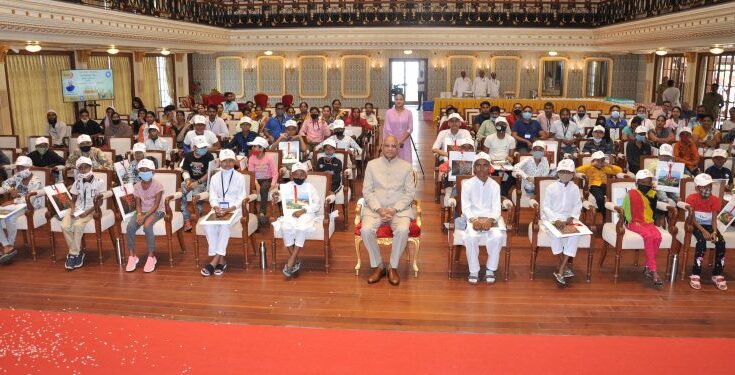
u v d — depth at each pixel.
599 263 6.78
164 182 7.02
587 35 19.69
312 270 6.62
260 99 18.91
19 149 10.70
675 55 18.94
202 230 6.61
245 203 6.52
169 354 4.62
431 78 23.19
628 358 4.59
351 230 8.14
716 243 6.08
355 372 4.32
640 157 8.11
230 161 6.71
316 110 10.91
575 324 5.25
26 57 14.45
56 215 6.75
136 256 6.68
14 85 14.15
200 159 7.94
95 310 5.53
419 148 15.27
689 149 9.02
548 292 6.00
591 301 5.77
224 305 5.64
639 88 22.44
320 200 6.86
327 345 4.79
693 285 6.12
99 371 4.36
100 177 7.30
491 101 19.59
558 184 6.35
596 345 4.81
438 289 6.07
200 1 18.31
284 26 19.95
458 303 5.71
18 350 4.71
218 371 4.34
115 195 6.48
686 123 11.81
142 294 5.92
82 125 12.34
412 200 6.52
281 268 6.67
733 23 11.45
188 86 22.70
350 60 23.11
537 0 20.45
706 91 17.11
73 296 5.88
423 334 5.00
